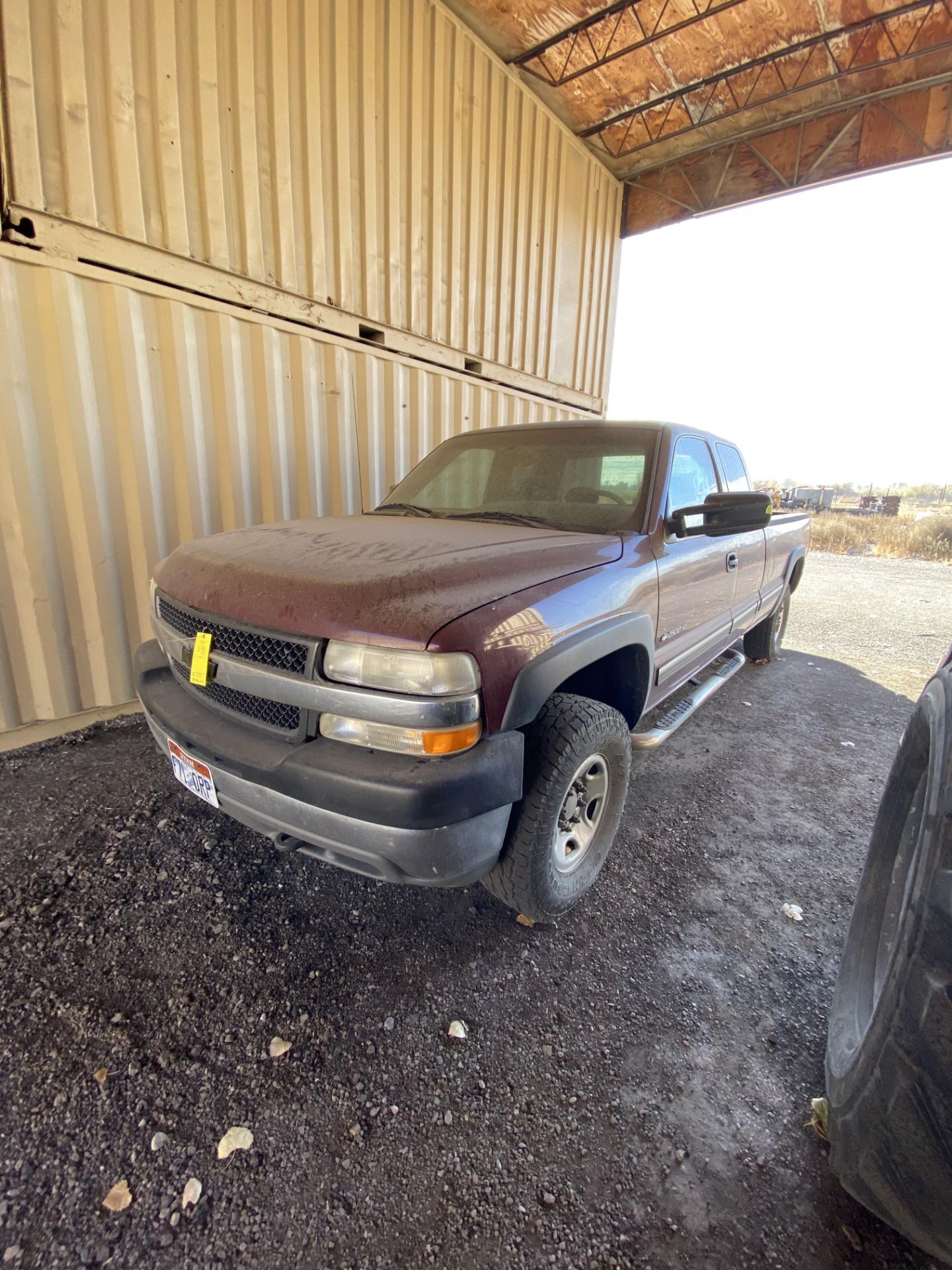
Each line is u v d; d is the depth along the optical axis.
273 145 3.90
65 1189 1.29
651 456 2.74
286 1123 1.45
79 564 3.36
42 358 3.08
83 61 3.03
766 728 4.04
